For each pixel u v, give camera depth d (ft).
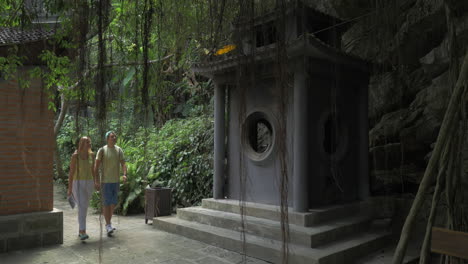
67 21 9.71
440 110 17.87
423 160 20.15
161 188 21.83
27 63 14.43
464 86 5.21
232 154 20.80
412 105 19.86
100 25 7.70
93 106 8.71
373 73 18.44
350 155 19.80
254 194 19.11
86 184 17.19
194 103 31.53
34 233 15.93
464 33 7.06
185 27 11.71
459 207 5.48
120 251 15.66
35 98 15.48
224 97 20.92
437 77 18.24
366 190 19.79
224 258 14.78
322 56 16.06
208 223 18.60
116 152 18.35
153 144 27.35
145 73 8.73
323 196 18.26
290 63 16.11
